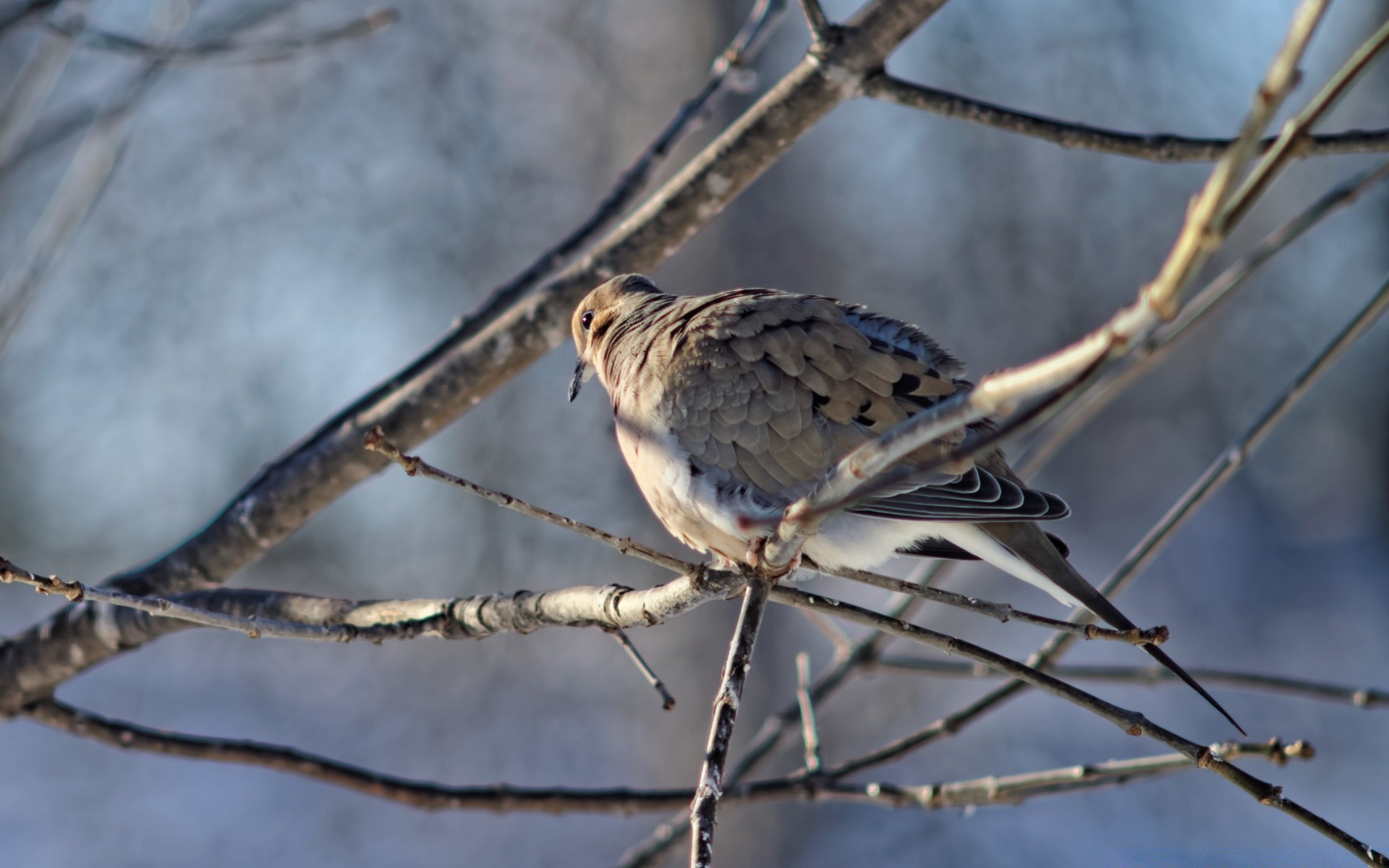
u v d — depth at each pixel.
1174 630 18.61
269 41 7.13
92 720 5.61
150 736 5.59
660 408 5.38
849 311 5.73
